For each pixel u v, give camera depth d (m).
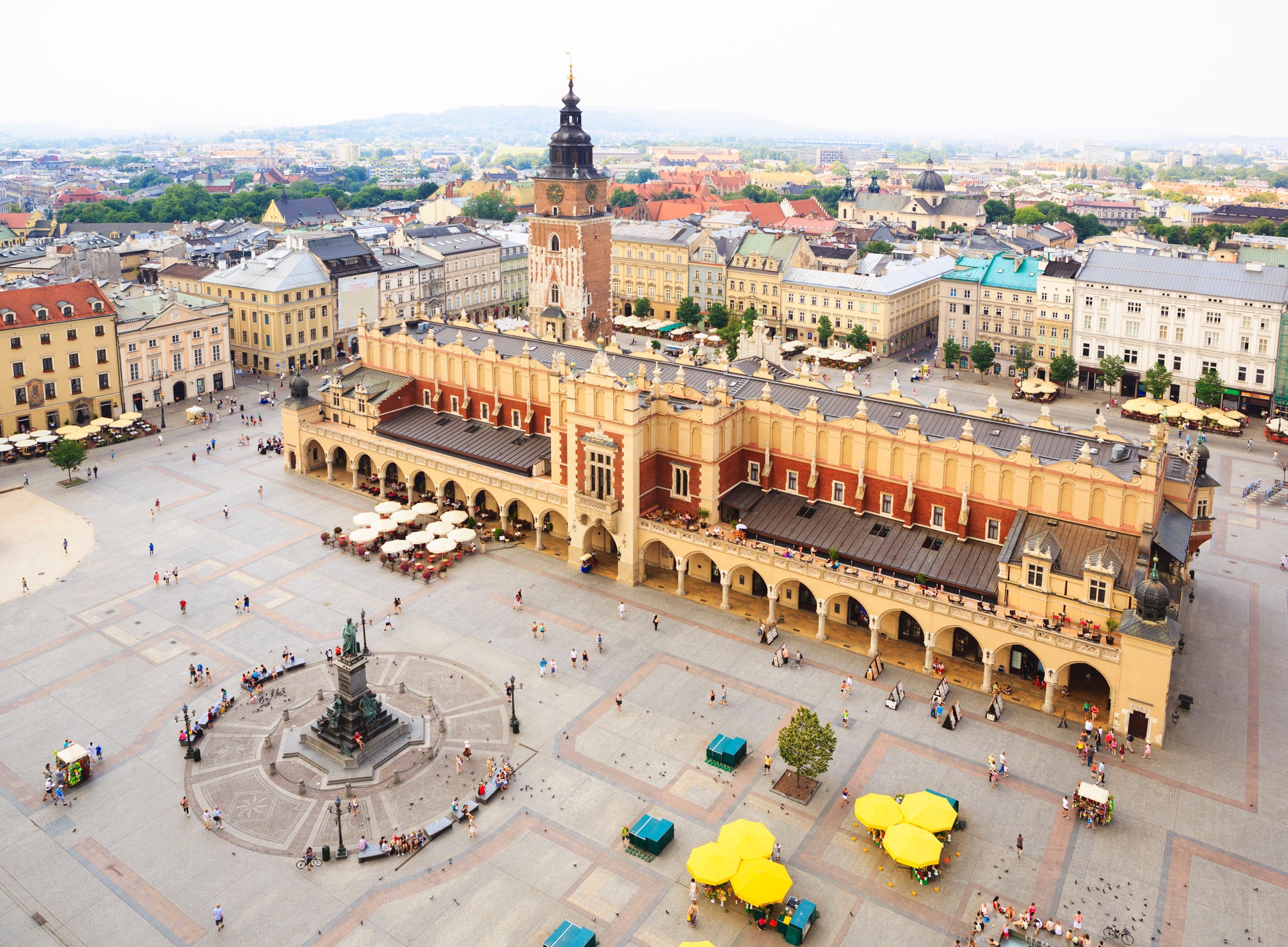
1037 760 82.94
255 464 151.00
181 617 105.31
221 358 188.62
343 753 82.31
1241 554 122.81
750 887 64.75
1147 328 184.25
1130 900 67.75
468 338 143.62
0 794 78.31
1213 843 73.12
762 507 111.25
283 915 66.69
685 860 72.00
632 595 111.19
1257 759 82.81
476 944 64.44
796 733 76.19
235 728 87.19
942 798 73.38
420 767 82.19
